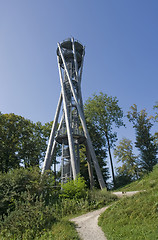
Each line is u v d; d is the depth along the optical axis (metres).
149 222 8.60
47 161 24.23
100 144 36.78
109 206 14.24
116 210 11.94
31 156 33.41
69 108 28.12
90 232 10.03
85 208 15.41
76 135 25.16
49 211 12.95
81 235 9.64
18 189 16.09
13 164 31.23
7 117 33.38
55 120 27.16
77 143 26.30
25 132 34.34
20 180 16.89
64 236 9.41
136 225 8.87
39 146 35.72
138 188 19.73
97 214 13.57
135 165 31.12
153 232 7.53
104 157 35.84
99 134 36.72
